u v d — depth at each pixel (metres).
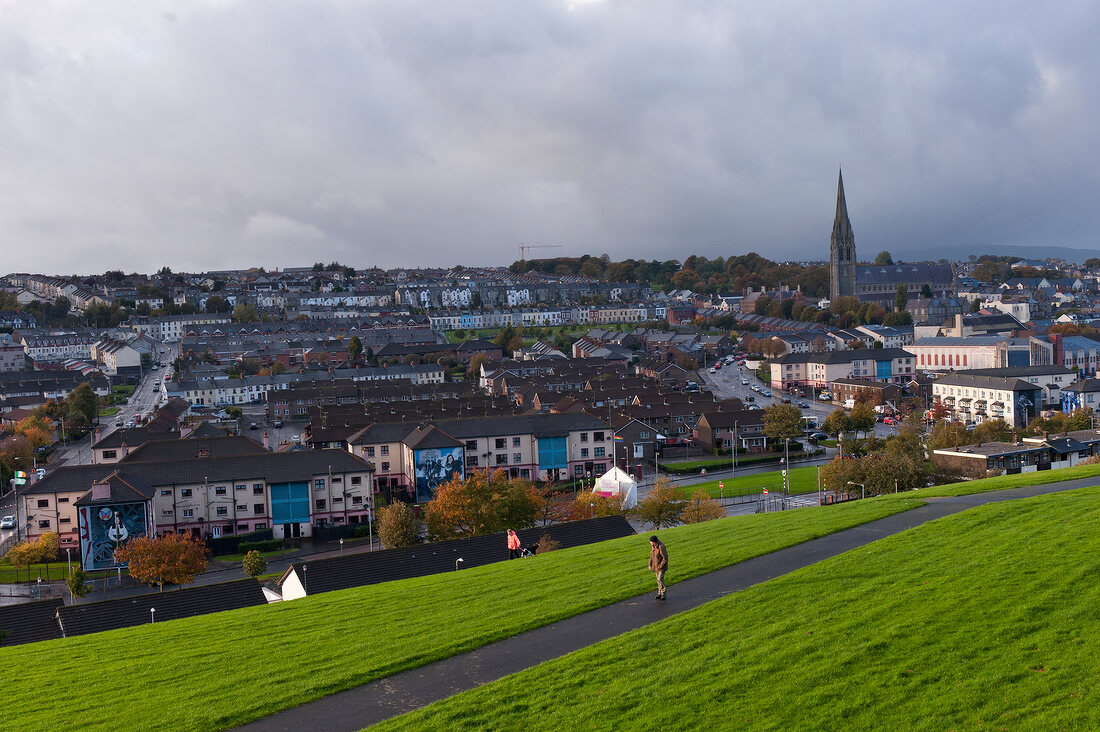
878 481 112.00
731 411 181.88
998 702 25.89
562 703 28.81
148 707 31.62
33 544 112.75
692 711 27.33
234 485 122.06
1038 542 41.22
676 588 41.09
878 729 25.31
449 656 34.38
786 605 35.97
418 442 143.00
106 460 156.25
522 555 70.44
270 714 30.25
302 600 48.31
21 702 33.25
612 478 115.69
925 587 36.06
